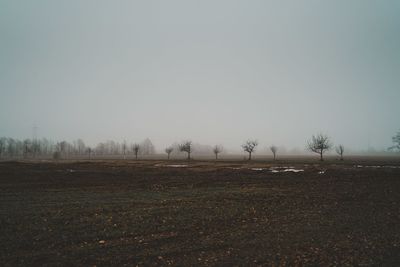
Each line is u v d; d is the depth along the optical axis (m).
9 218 17.44
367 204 21.86
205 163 70.75
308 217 18.09
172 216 18.08
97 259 11.50
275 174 41.50
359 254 12.07
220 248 12.78
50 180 34.94
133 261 11.37
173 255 11.97
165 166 57.59
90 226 15.88
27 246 12.88
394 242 13.50
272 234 14.74
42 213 18.69
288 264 11.11
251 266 10.93
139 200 23.28
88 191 27.95
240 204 21.77
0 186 30.59
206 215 18.38
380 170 45.31
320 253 12.19
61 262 11.20
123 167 53.72
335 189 28.53
